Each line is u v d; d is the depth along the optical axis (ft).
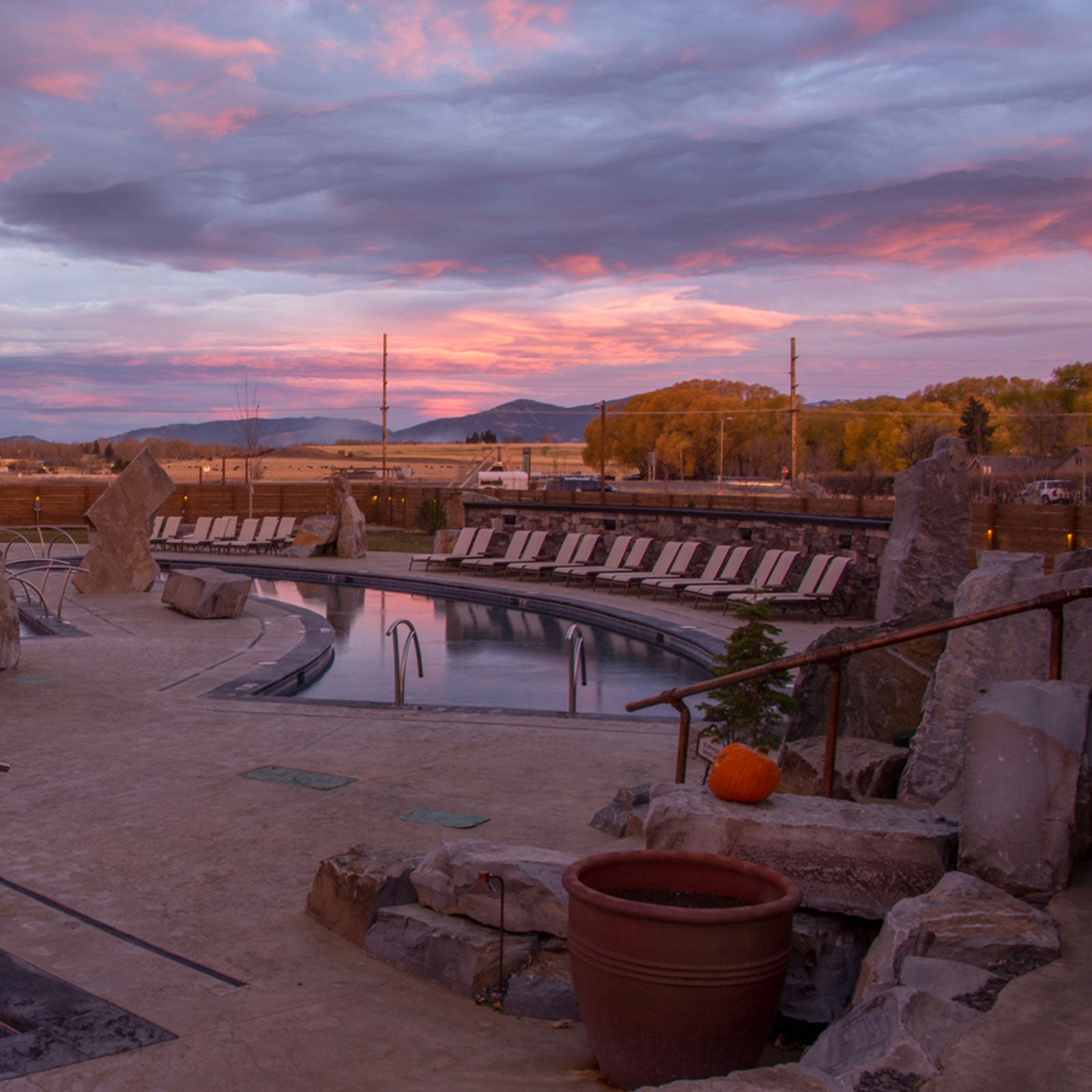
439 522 112.98
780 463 244.01
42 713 29.43
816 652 13.97
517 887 12.82
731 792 12.59
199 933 14.11
